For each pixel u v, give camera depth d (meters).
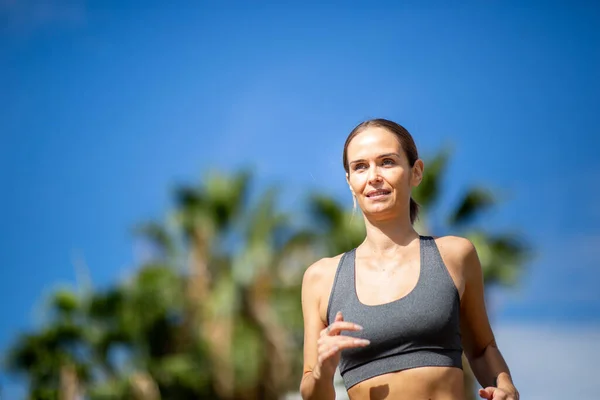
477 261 3.32
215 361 18.64
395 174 3.30
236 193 20.58
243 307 18.95
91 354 18.69
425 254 3.25
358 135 3.39
